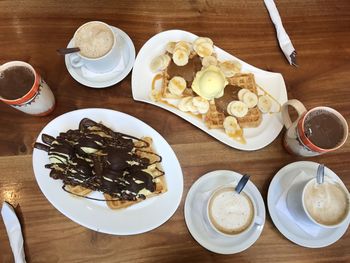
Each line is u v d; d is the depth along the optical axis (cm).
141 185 52
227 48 62
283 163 57
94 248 51
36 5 62
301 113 53
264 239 53
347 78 62
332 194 50
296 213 51
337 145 52
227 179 54
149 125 58
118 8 63
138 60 61
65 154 52
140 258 51
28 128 57
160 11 63
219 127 57
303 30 64
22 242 50
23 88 53
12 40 61
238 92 58
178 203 52
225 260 52
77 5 63
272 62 62
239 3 65
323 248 53
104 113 56
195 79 57
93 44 57
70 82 59
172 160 54
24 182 54
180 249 52
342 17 65
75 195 52
